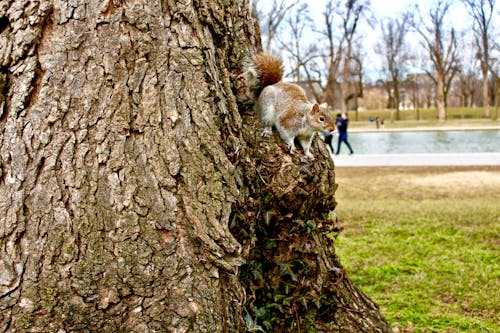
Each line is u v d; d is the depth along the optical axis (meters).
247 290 2.99
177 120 2.33
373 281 5.11
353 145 26.27
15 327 2.14
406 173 13.30
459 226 6.99
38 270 2.16
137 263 2.19
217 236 2.32
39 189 2.19
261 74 3.74
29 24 2.26
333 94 51.91
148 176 2.25
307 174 3.13
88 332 2.18
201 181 2.34
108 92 2.25
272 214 3.04
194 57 2.46
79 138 2.22
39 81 2.25
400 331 3.95
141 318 2.20
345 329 3.38
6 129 2.24
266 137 3.32
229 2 3.38
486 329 3.91
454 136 29.95
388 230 6.95
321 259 3.37
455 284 4.84
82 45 2.26
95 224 2.18
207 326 2.27
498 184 11.16
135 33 2.30
